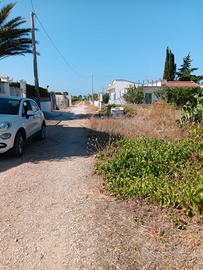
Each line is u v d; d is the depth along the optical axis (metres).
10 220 3.98
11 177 5.91
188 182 4.80
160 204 4.20
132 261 3.00
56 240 3.45
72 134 12.45
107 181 5.28
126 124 12.12
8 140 7.36
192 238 3.36
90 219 3.93
